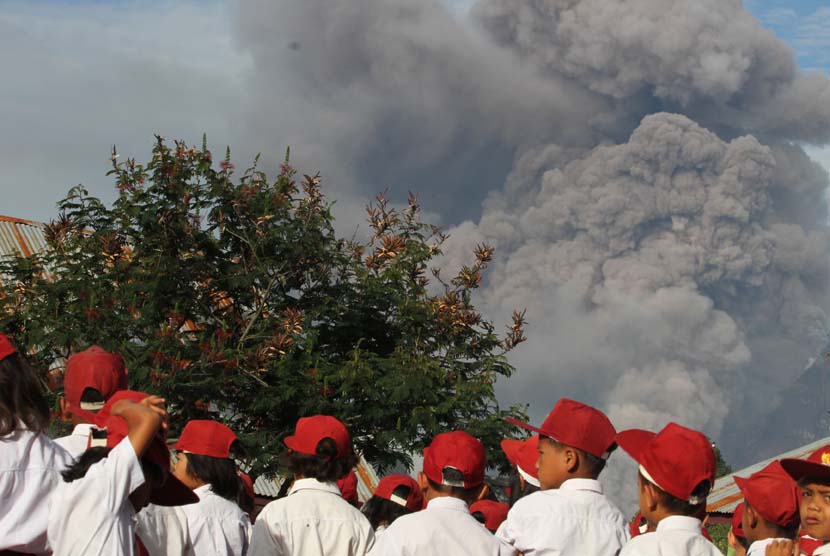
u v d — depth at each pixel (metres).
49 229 14.95
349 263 16.05
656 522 3.99
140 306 14.62
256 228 14.88
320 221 15.42
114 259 14.56
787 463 3.79
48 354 13.84
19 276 14.70
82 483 3.07
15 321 14.00
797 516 4.39
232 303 15.50
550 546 4.19
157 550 4.45
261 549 4.74
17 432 3.08
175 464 5.18
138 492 3.23
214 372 14.05
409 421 14.07
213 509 5.02
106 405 3.57
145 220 14.59
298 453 4.96
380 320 15.85
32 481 3.06
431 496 4.53
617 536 4.29
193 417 13.97
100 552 3.03
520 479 5.40
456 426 14.41
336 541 4.79
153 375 13.12
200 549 4.89
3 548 2.99
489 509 6.08
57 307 14.15
